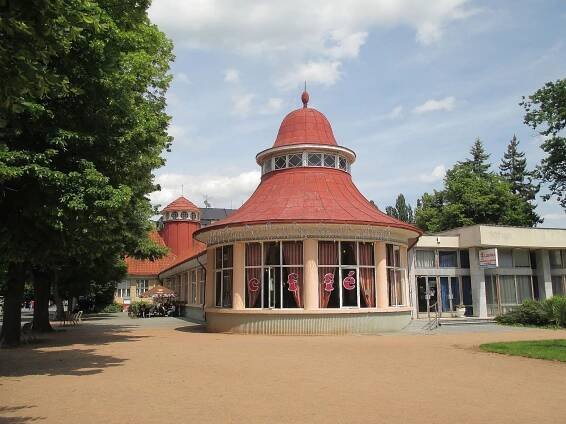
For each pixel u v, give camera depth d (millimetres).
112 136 13617
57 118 12820
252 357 13422
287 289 21141
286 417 7141
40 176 11734
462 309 30156
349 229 21406
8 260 14844
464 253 32281
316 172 24422
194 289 37156
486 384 9586
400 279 23703
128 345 16938
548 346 15219
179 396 8531
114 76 13367
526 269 32781
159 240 56250
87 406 7855
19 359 13562
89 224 13062
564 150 24766
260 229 21500
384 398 8359
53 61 12070
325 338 18984
